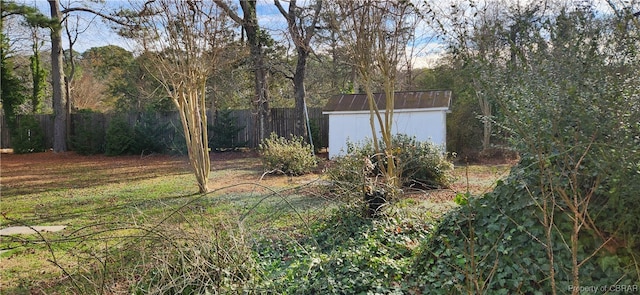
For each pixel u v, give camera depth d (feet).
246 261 11.67
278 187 31.50
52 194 31.73
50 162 54.95
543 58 9.49
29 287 12.86
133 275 11.19
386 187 17.89
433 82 62.39
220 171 43.42
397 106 47.47
